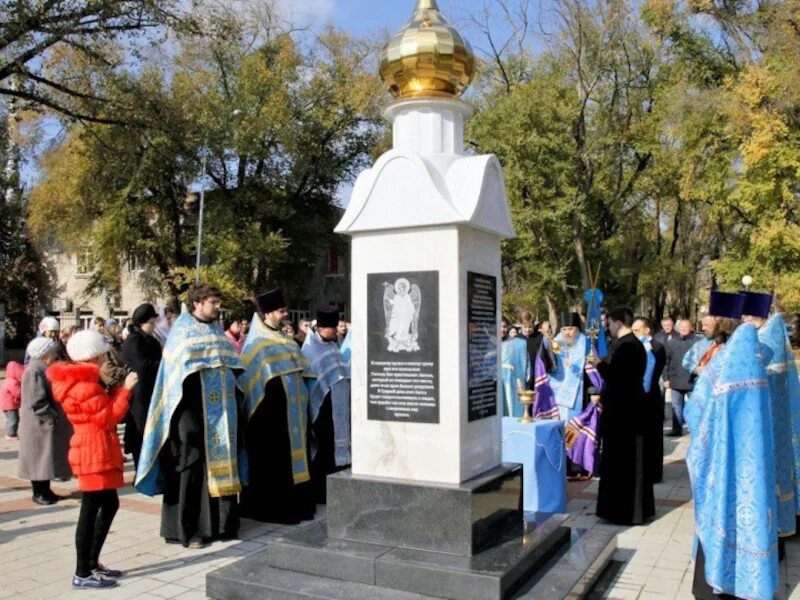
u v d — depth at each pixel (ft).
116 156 85.61
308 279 115.85
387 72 17.98
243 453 23.06
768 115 71.05
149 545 20.92
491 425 17.35
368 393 16.76
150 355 26.32
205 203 100.37
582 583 15.72
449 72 17.56
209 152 93.61
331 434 26.30
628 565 19.07
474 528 15.26
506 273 98.17
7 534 22.11
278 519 23.25
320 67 103.40
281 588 14.88
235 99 94.43
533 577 15.48
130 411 26.11
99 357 17.69
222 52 93.81
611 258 97.19
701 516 16.10
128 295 121.19
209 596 15.65
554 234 83.87
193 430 20.79
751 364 15.84
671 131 83.51
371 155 108.68
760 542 15.28
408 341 16.43
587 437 29.19
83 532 17.31
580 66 90.22
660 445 26.63
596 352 31.07
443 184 16.75
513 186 82.07
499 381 17.83
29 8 58.90
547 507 23.09
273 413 23.32
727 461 15.69
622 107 97.96
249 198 99.66
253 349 23.73
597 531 19.15
